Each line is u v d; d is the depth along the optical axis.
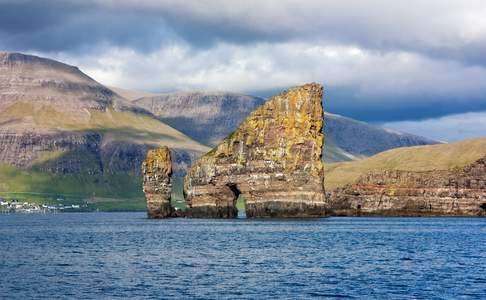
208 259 110.31
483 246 132.62
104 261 108.88
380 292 77.75
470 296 75.31
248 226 197.38
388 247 130.25
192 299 74.12
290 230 177.88
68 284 83.94
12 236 183.25
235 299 74.06
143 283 84.38
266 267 99.31
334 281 85.50
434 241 144.62
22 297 75.69
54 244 147.50
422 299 73.75
